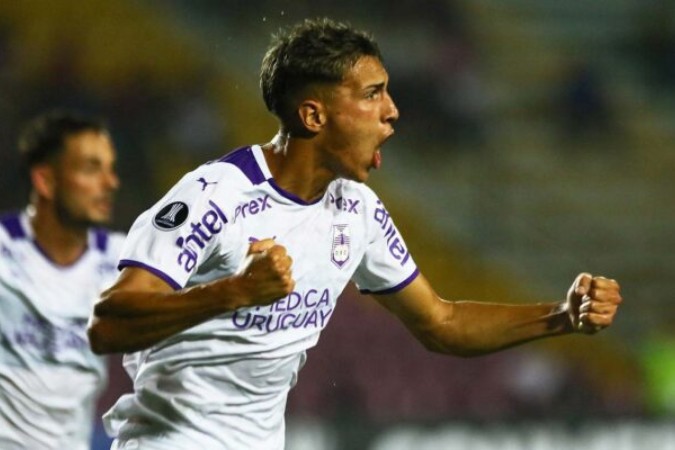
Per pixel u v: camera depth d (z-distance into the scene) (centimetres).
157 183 5325
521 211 5744
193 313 1188
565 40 6462
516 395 4512
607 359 5019
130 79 5675
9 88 5466
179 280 1248
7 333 1922
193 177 1301
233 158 1320
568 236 5662
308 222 1341
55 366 1948
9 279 1938
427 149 5859
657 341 5194
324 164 1333
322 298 1384
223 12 6159
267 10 6191
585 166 5950
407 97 5897
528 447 3581
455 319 1533
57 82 5566
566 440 3619
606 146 6053
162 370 1352
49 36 5734
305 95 1311
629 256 5653
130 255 1252
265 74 1345
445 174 5794
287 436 3419
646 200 5881
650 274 5594
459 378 4503
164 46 5881
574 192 5834
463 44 6144
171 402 1352
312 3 6169
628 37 6550
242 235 1298
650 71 6462
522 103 6134
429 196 5700
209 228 1270
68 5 5850
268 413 1409
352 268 1405
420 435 3500
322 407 4331
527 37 6412
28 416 1938
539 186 5825
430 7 6194
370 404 4391
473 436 3541
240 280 1181
